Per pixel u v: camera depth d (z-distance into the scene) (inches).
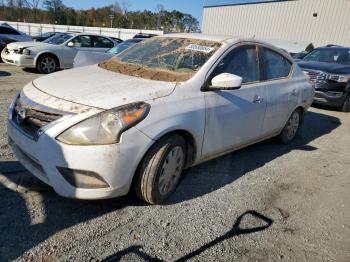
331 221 129.1
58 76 133.2
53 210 113.0
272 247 109.2
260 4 1103.6
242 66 153.6
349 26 914.7
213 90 133.3
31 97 113.3
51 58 426.9
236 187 146.1
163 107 112.9
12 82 331.9
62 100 107.1
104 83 121.2
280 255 105.9
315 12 975.0
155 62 144.4
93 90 113.1
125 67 144.2
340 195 151.6
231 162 173.5
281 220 125.3
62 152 99.1
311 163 185.8
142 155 107.7
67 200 119.2
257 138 172.6
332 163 189.8
